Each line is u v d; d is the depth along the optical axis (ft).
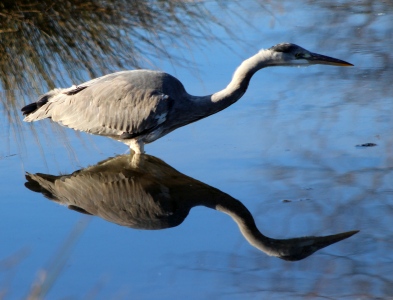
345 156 39.58
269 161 39.60
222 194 36.68
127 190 37.88
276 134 42.63
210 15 61.16
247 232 32.96
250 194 36.45
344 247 31.42
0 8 57.31
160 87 40.09
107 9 58.54
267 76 51.42
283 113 45.32
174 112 40.50
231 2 64.44
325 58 39.86
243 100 47.65
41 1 57.98
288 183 37.19
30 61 52.49
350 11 61.46
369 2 62.80
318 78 50.39
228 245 32.09
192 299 27.86
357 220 33.50
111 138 43.24
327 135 42.19
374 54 53.06
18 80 50.39
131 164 40.55
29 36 55.42
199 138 43.04
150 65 51.62
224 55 53.62
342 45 55.11
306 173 37.99
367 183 36.68
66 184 38.55
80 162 40.91
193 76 50.19
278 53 39.91
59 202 36.52
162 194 37.32
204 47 55.11
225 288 28.63
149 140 40.83
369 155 39.50
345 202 35.06
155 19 58.75
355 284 28.43
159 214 35.32
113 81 40.73
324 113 45.01
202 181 37.99
